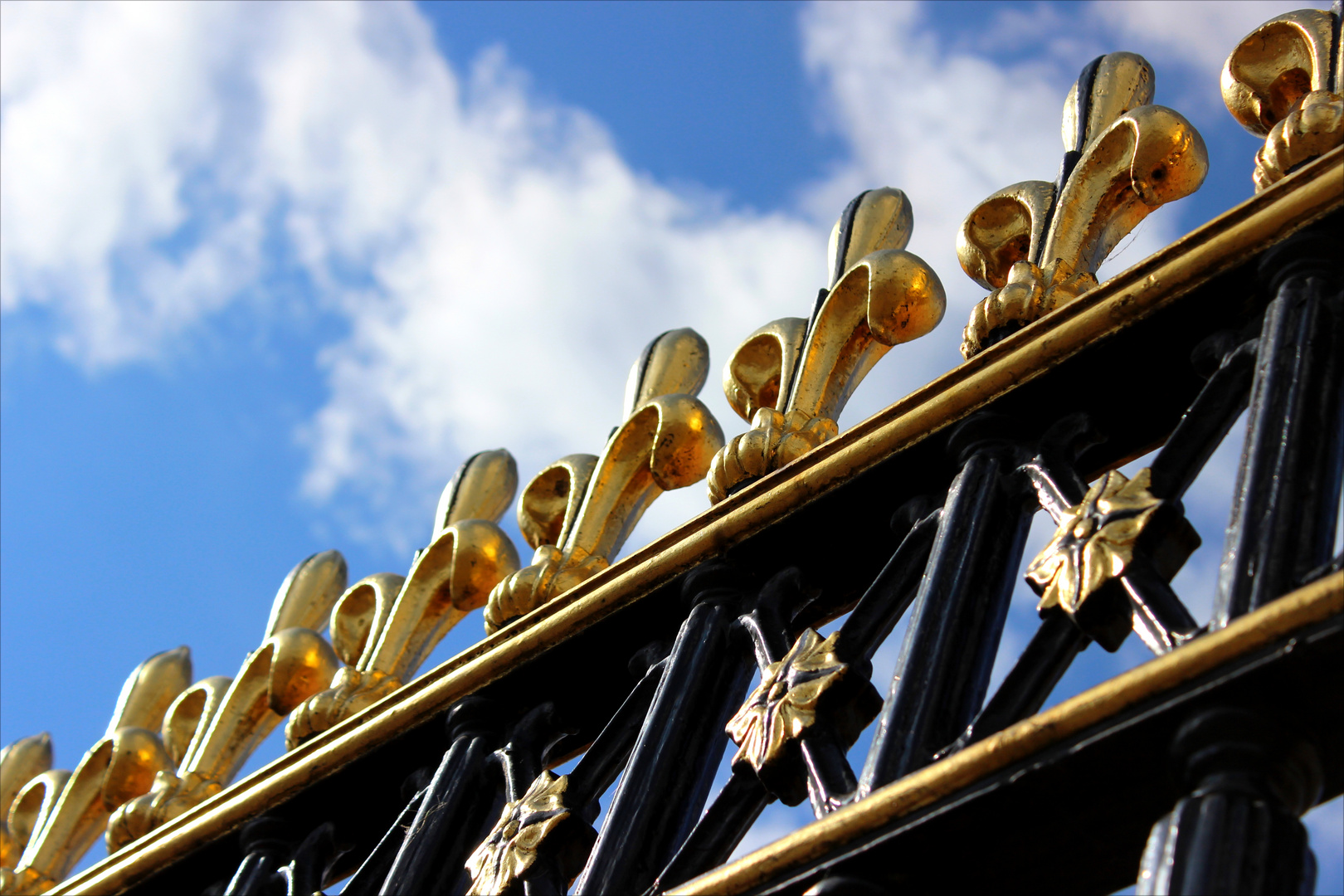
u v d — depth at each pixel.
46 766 4.04
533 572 2.81
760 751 2.03
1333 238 2.03
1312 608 1.49
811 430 2.57
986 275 2.62
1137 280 2.17
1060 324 2.23
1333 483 1.75
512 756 2.62
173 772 3.29
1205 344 2.12
